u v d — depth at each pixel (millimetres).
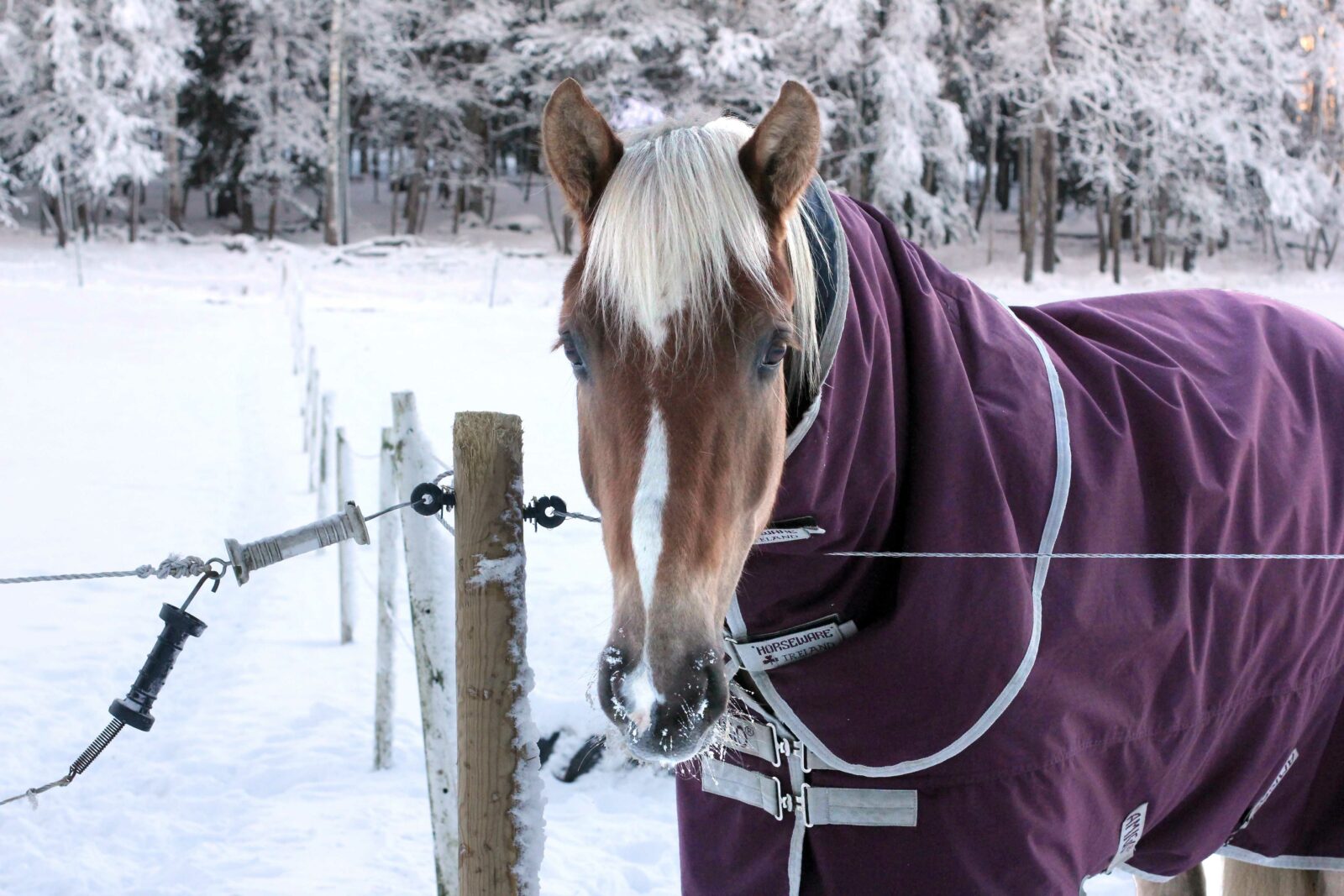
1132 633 2004
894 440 1898
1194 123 31266
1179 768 2168
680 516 1573
